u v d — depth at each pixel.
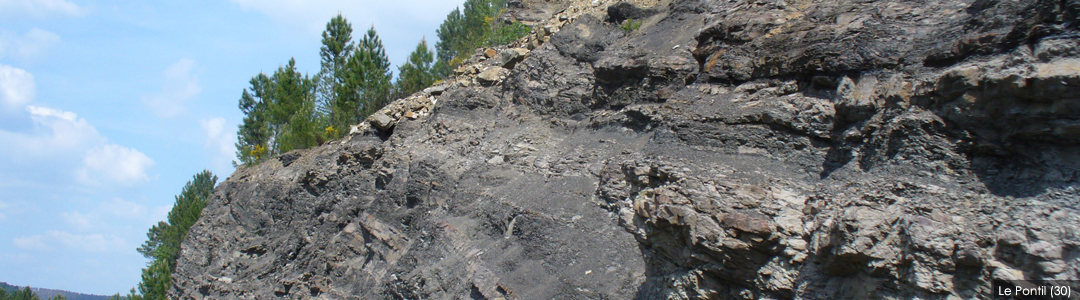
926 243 6.29
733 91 11.38
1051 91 6.13
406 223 18.41
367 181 23.27
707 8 17.95
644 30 19.84
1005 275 5.82
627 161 10.62
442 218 16.75
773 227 7.87
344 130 32.75
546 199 14.61
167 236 52.03
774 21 11.92
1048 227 5.88
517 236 14.12
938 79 7.30
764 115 9.92
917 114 7.44
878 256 6.57
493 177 16.89
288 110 40.81
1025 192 6.39
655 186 9.70
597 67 17.55
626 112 15.63
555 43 21.05
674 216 8.34
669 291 8.93
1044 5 6.85
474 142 19.58
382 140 26.11
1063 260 5.64
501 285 12.69
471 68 27.03
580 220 13.27
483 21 40.50
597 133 16.47
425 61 33.97
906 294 6.39
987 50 7.52
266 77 46.75
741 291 8.20
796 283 7.54
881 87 8.67
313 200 26.30
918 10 9.71
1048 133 6.38
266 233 28.36
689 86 12.52
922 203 6.68
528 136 18.30
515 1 34.00
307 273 22.14
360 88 34.47
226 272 27.81
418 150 21.25
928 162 7.12
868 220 6.79
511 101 21.22
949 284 6.12
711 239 8.03
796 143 9.41
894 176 7.23
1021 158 6.68
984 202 6.50
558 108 18.89
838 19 10.88
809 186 8.49
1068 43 6.25
